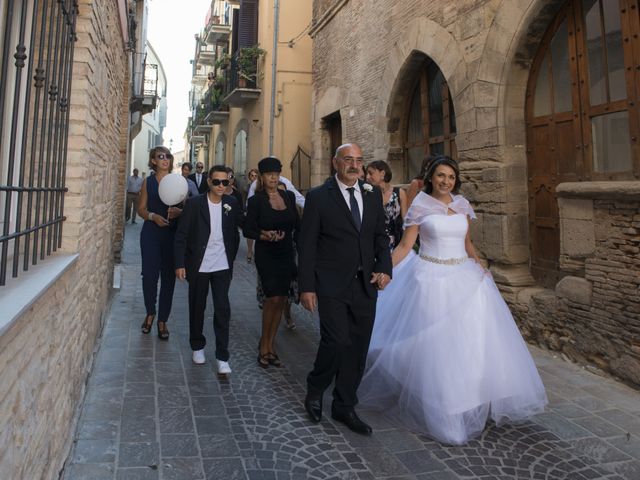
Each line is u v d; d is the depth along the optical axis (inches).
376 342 153.5
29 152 104.7
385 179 187.3
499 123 222.4
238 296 296.4
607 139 186.4
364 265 134.4
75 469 106.0
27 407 72.6
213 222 171.6
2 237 65.2
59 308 96.3
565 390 159.9
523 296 213.6
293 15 591.2
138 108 594.2
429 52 277.0
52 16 86.0
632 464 116.0
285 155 586.6
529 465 115.2
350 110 398.3
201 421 133.0
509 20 215.8
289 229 179.9
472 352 129.2
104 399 143.1
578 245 182.4
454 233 143.5
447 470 112.5
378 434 130.2
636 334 160.6
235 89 612.4
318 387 136.7
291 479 107.0
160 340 203.5
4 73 64.4
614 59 182.2
